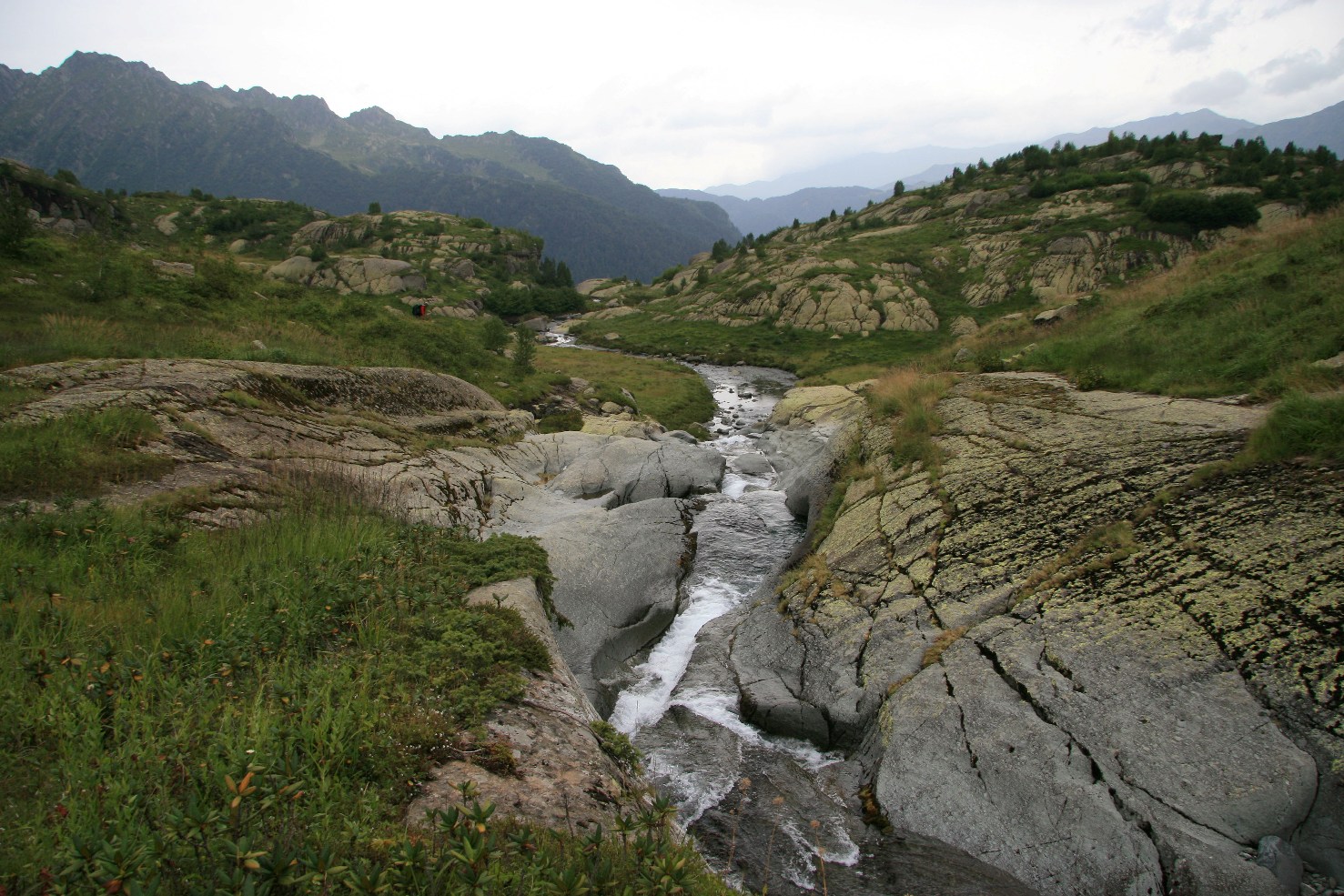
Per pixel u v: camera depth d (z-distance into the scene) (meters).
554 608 11.18
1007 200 80.56
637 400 35.56
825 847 7.23
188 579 7.71
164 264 26.77
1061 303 27.88
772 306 64.25
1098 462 11.56
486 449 18.58
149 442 11.23
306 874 3.51
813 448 24.27
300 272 68.19
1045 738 7.32
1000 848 6.75
